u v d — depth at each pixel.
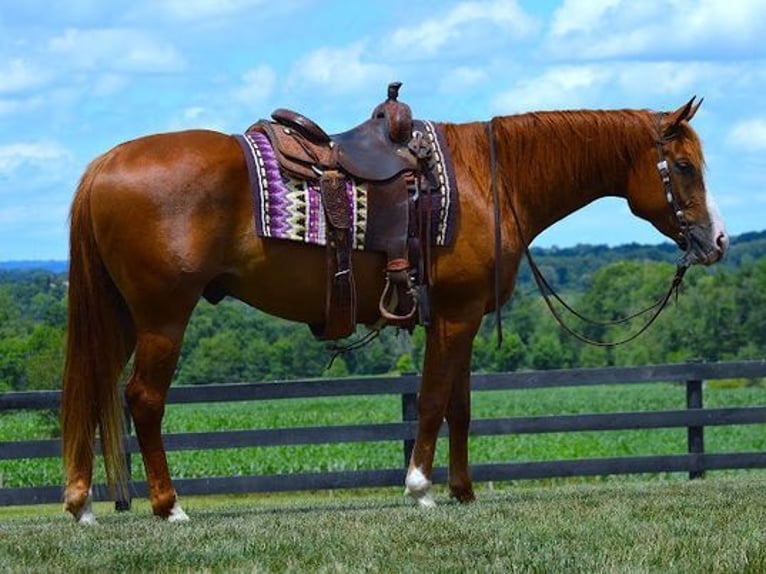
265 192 8.41
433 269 8.82
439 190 8.80
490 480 13.77
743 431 37.25
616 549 6.86
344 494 17.19
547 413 48.41
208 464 24.11
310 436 12.95
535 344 73.69
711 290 74.88
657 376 13.84
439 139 8.97
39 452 12.55
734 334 73.50
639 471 13.91
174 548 7.06
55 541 7.44
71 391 8.46
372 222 8.65
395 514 8.47
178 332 8.38
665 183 9.40
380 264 8.76
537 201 9.31
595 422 13.80
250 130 8.79
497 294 9.02
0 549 7.15
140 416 8.41
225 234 8.39
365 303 8.84
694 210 9.41
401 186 8.70
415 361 54.56
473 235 8.88
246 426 36.53
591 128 9.37
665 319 74.88
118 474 8.53
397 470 13.14
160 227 8.23
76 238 8.48
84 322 8.48
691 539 7.09
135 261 8.26
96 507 13.61
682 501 8.98
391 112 8.82
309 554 6.85
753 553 6.60
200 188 8.29
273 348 47.81
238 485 12.98
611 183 9.52
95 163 8.52
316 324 8.89
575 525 7.69
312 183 8.55
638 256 143.25
